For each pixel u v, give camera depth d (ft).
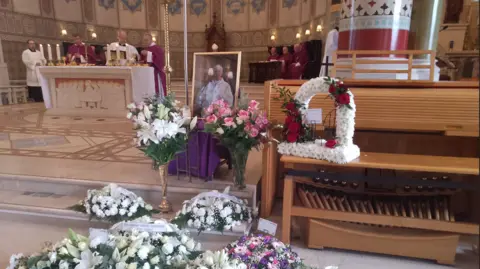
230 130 9.32
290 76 36.37
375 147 10.47
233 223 8.85
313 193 9.46
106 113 24.89
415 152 10.23
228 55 10.50
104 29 42.93
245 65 46.21
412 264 8.21
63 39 38.45
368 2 9.89
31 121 22.84
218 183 10.84
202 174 10.95
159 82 25.34
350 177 8.18
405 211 8.80
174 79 45.34
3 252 8.68
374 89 8.71
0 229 9.87
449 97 8.00
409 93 8.27
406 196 9.35
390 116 8.38
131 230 6.68
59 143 16.42
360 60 9.27
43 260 5.84
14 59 33.73
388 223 8.19
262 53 44.80
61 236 9.52
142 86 23.76
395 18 9.82
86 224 9.96
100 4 42.14
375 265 8.16
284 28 41.86
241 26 45.50
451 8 16.47
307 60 34.81
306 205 8.91
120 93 24.47
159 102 9.07
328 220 8.93
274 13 42.60
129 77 23.81
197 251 6.76
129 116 9.17
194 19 46.55
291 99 8.55
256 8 44.11
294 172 8.48
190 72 47.73
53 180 11.37
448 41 16.38
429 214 8.39
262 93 29.58
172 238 6.56
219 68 10.62
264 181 9.96
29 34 34.86
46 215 10.19
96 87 24.67
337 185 9.87
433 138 10.00
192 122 9.36
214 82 10.71
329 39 20.12
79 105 25.31
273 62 37.29
